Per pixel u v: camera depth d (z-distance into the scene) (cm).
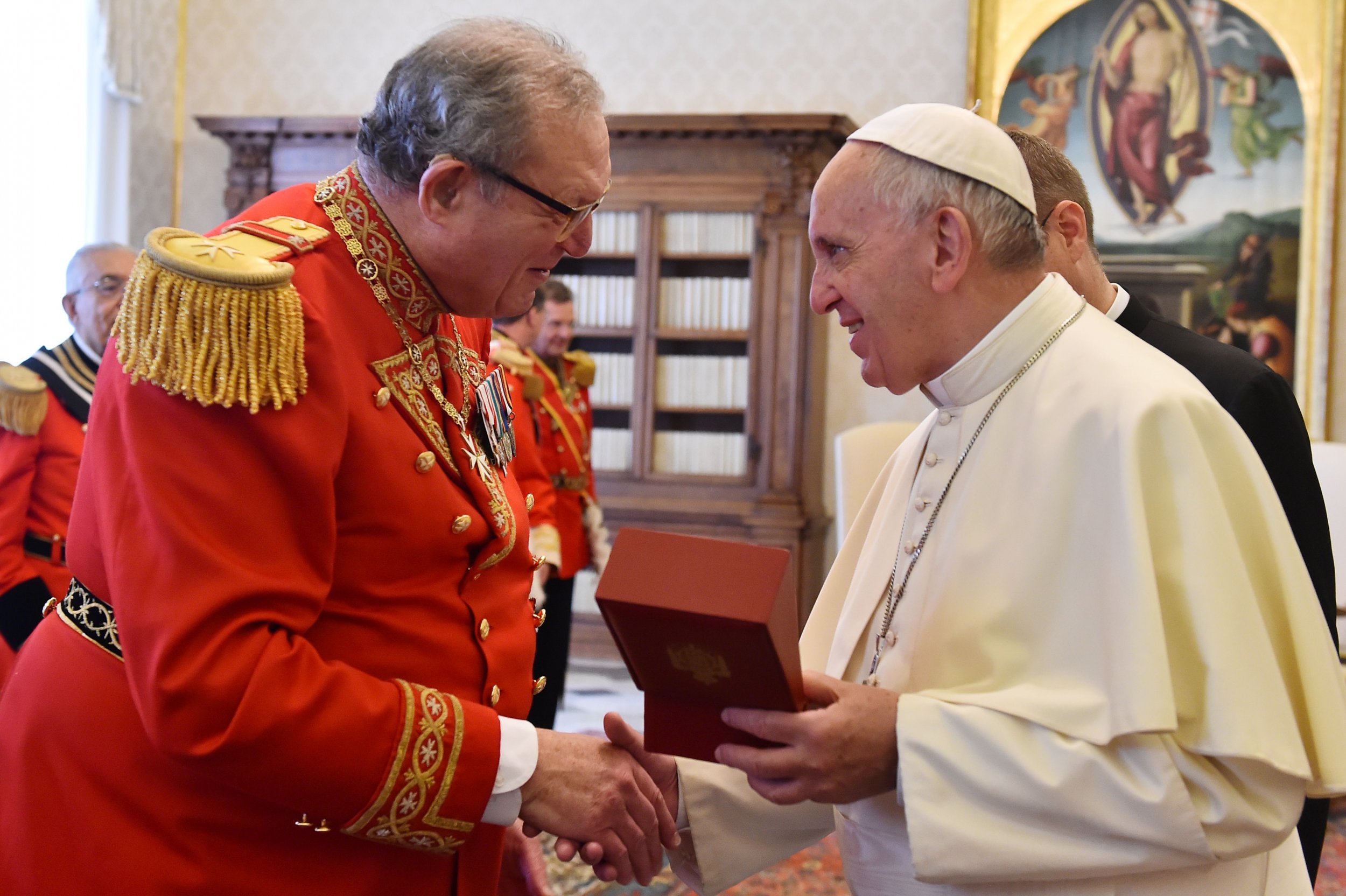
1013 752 116
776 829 153
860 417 623
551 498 359
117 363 115
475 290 128
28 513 273
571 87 121
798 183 570
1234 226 579
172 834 113
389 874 122
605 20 633
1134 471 121
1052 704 118
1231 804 113
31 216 575
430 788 114
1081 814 114
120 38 601
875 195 132
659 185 587
